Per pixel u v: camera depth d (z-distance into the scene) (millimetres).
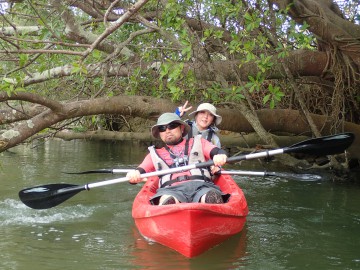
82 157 6848
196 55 4082
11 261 2363
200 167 2717
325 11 4430
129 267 2277
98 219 3184
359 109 5148
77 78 4406
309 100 5355
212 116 3396
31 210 3406
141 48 4578
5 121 4027
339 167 4824
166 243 2543
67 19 4156
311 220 3242
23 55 3035
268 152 2803
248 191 4289
